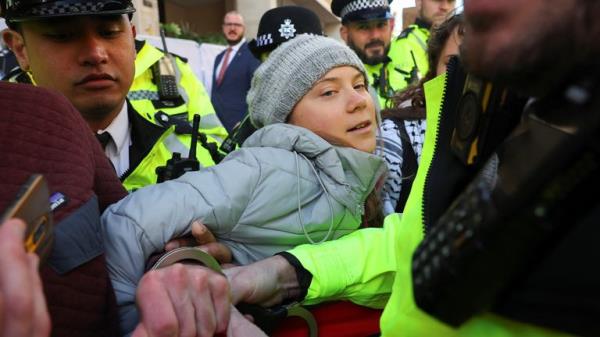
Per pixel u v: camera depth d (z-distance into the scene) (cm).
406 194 155
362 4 266
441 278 47
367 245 103
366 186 107
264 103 121
